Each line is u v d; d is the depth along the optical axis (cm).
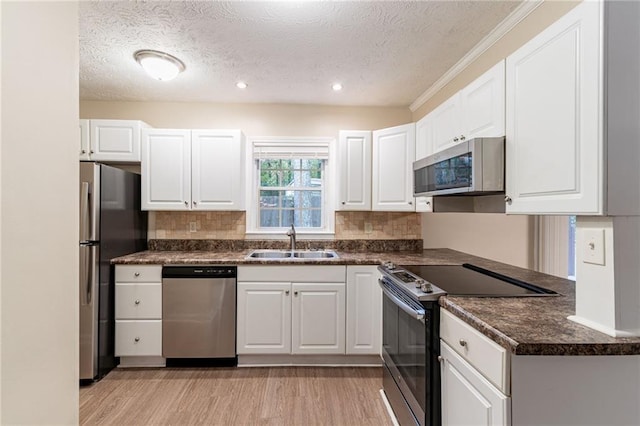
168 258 255
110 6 170
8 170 57
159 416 194
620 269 96
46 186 67
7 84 57
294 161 334
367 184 296
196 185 289
